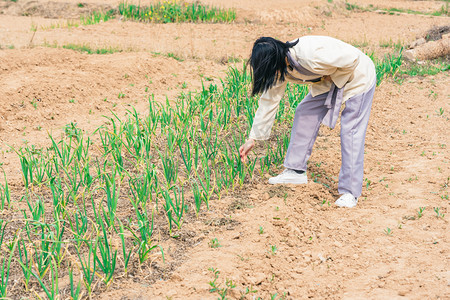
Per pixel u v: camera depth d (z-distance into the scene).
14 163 5.34
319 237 3.98
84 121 6.61
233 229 4.11
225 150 5.23
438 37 11.48
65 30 12.01
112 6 14.12
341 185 4.49
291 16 13.78
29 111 6.64
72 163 5.30
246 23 13.47
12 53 8.66
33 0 14.48
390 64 8.85
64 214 4.12
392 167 5.33
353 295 3.20
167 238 3.98
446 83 8.22
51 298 3.05
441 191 4.66
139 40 11.23
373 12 15.06
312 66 3.99
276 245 3.86
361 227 4.09
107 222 3.96
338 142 6.18
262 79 3.98
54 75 7.66
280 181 4.91
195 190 4.63
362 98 4.29
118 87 7.85
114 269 3.46
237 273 3.46
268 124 4.63
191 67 9.23
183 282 3.36
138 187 4.45
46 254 3.53
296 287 3.32
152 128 6.03
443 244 3.71
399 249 3.71
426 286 3.19
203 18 13.70
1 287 3.12
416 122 6.72
